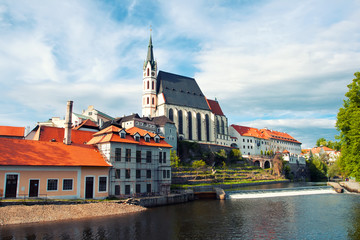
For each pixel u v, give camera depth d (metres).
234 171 129.00
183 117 149.12
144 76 149.25
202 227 44.56
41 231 38.59
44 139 73.56
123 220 47.19
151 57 151.50
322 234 40.91
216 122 169.50
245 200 74.44
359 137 47.28
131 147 65.31
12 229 38.84
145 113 145.50
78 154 58.91
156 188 71.50
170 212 55.81
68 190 53.94
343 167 57.00
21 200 46.94
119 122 121.06
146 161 69.75
